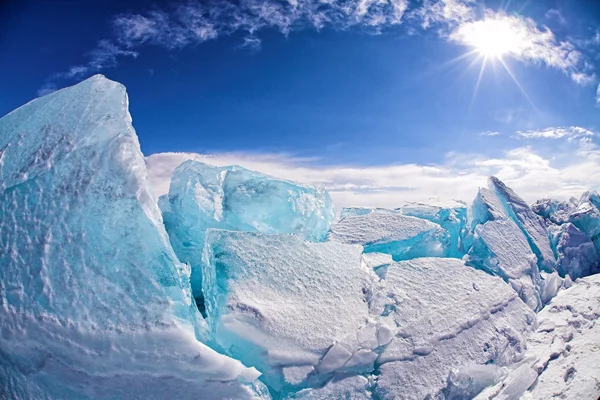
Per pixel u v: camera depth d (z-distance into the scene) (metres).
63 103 4.18
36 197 3.54
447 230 6.55
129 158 3.63
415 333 4.18
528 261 6.02
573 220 7.32
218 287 3.88
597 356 4.53
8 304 3.25
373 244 5.72
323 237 6.15
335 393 3.64
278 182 5.79
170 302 3.27
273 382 3.61
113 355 3.13
